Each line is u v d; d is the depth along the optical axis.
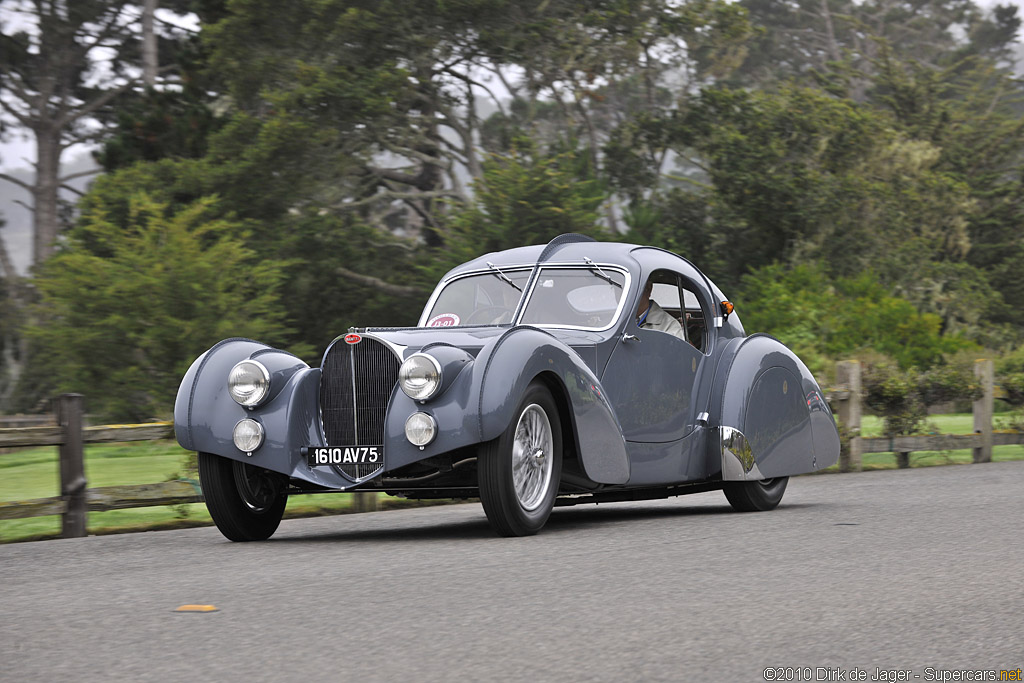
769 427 18.81
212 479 15.54
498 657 7.91
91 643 8.42
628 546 13.68
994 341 103.31
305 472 15.05
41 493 25.36
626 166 99.44
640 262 17.80
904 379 31.27
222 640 8.46
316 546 14.55
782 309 79.44
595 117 129.62
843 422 29.14
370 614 9.42
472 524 17.38
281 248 70.88
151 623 9.13
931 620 9.22
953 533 14.73
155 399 53.62
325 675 7.41
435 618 9.25
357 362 15.12
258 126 73.12
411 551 13.52
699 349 18.59
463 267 18.61
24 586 11.44
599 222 81.81
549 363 14.98
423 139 85.12
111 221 65.88
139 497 18.45
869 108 121.31
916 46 179.00
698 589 10.58
